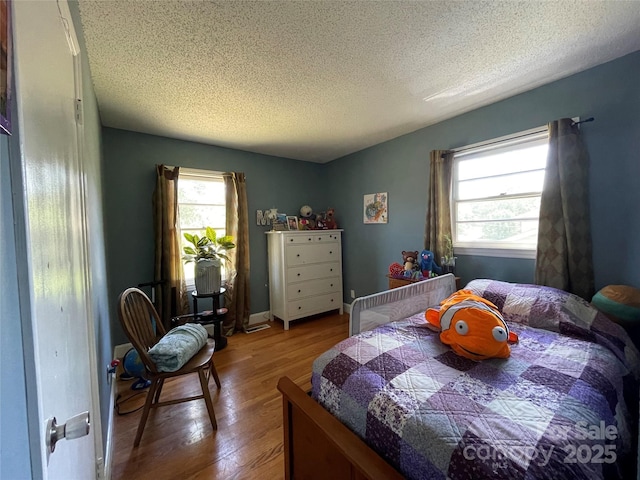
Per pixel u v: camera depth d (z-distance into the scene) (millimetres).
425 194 2945
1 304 354
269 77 1872
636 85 1698
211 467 1428
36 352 407
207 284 2840
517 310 1717
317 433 1104
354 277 3879
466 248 2580
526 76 1946
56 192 663
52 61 697
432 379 1095
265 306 3756
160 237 2836
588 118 1854
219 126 2721
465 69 1839
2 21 361
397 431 904
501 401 950
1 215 364
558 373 1117
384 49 1610
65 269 709
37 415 402
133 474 1390
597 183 1854
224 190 3381
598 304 1672
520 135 2191
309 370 2406
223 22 1354
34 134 511
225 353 2756
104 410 1467
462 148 2553
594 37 1546
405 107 2400
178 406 1938
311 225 3955
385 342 1407
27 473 381
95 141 1888
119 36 1420
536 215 2215
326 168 4266
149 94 2047
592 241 1884
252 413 1848
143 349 1617
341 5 1273
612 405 1022
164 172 2875
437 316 1533
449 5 1295
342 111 2447
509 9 1329
